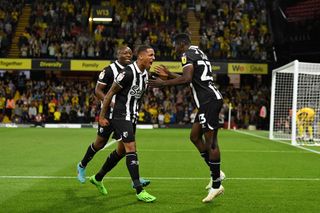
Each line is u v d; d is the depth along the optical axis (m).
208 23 34.81
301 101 19.72
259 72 30.45
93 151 7.73
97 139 7.64
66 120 30.09
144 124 30.14
